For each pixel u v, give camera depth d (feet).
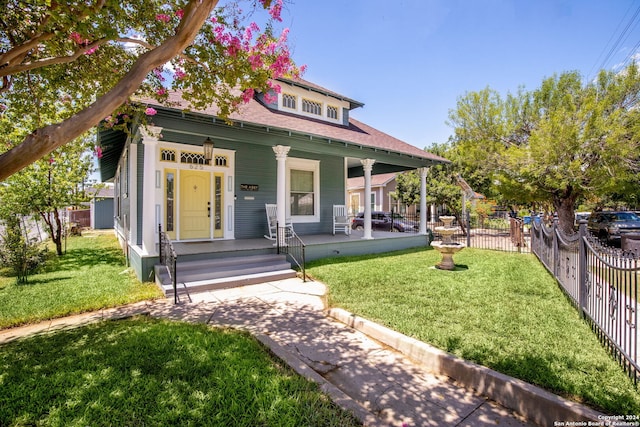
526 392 7.95
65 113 22.09
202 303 16.97
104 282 21.12
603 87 36.14
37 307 15.98
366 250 32.53
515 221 40.50
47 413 7.57
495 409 8.14
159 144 26.35
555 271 20.61
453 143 65.92
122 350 10.87
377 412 7.98
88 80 15.12
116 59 15.30
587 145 35.01
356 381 9.45
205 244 26.40
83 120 9.32
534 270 24.13
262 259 23.76
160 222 26.21
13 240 22.30
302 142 26.99
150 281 20.95
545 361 9.55
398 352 11.31
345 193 39.24
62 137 9.09
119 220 46.32
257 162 31.55
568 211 42.01
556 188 40.32
